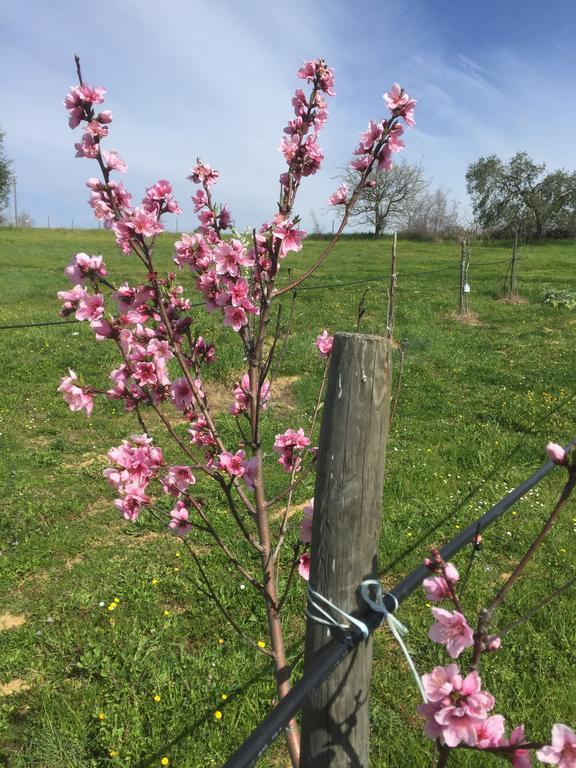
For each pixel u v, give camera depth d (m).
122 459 1.98
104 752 3.02
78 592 4.22
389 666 3.57
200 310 9.96
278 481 5.98
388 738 3.07
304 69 2.00
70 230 52.59
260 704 3.26
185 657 3.57
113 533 5.11
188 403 2.14
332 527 1.60
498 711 3.21
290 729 2.12
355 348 1.57
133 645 3.66
